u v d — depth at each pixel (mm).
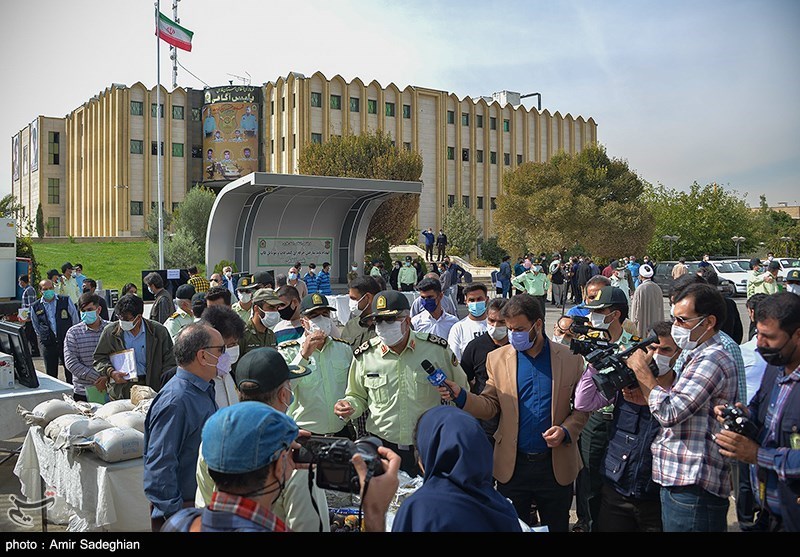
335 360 4836
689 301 3250
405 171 37812
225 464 1984
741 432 2871
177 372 3549
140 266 42656
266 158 54688
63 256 43969
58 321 10320
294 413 4719
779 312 2889
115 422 4656
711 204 42656
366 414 4742
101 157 53438
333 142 38562
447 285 22203
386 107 53250
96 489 4293
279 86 52469
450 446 2203
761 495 3074
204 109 54750
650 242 43594
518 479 3930
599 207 42438
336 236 23656
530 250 41969
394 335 4223
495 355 4129
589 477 4461
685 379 3189
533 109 60344
